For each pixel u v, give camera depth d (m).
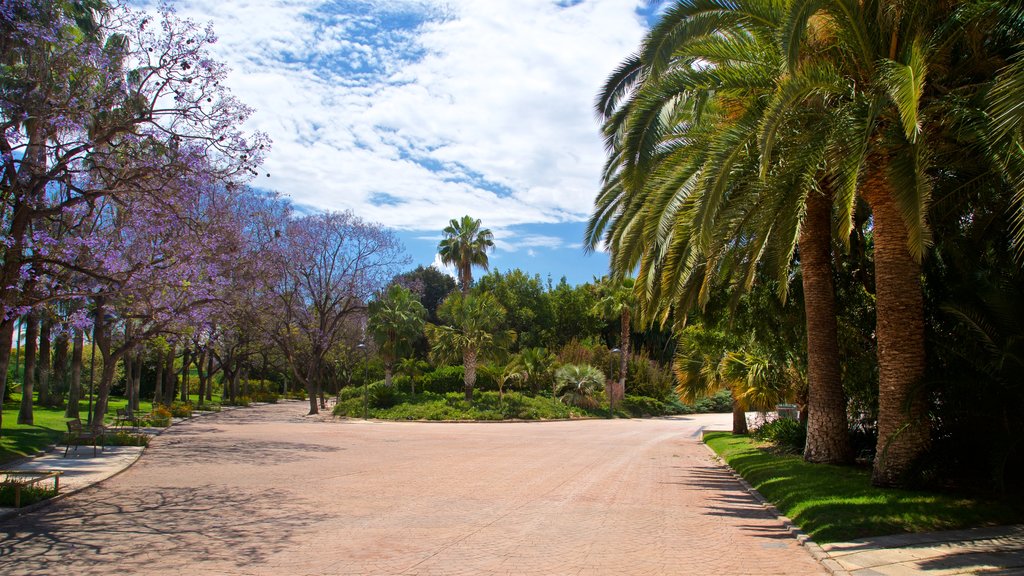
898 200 8.52
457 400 41.31
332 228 42.09
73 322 14.86
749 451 17.53
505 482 13.09
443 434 27.83
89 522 8.94
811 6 8.16
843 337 15.48
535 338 67.00
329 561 6.82
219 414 41.25
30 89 11.79
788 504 9.62
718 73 10.52
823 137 9.42
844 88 9.40
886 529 7.80
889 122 9.38
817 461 13.59
